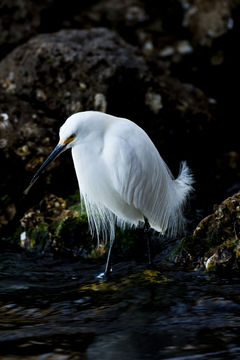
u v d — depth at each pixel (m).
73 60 11.19
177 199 9.09
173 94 11.91
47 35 12.48
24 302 7.21
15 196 10.49
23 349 5.70
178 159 11.86
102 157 8.06
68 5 15.54
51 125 10.98
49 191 10.73
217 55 14.01
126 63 11.45
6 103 11.26
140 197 8.33
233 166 12.12
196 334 5.94
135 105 11.36
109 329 6.21
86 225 9.52
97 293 7.48
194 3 14.91
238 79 14.37
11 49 14.39
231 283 7.51
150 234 9.66
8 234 10.17
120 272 8.43
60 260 9.26
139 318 6.52
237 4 13.99
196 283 7.60
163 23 15.16
